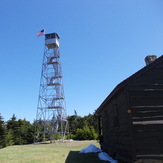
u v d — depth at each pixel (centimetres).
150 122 785
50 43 3256
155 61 854
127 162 838
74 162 1064
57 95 3225
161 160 754
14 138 3928
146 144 768
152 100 817
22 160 1165
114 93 924
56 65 3303
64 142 2997
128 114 796
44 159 1188
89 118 5288
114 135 1123
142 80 838
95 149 1538
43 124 3366
